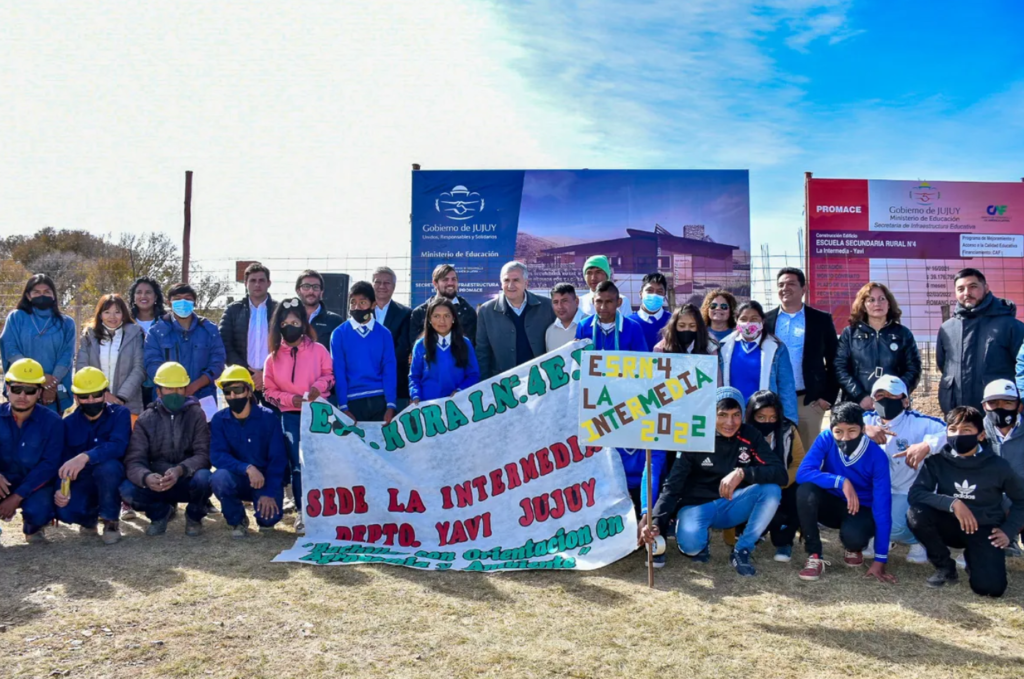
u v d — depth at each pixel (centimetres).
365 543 657
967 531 543
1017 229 1734
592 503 632
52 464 673
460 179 1764
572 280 1759
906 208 1728
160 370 701
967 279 709
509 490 659
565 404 662
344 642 456
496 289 1761
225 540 684
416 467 678
